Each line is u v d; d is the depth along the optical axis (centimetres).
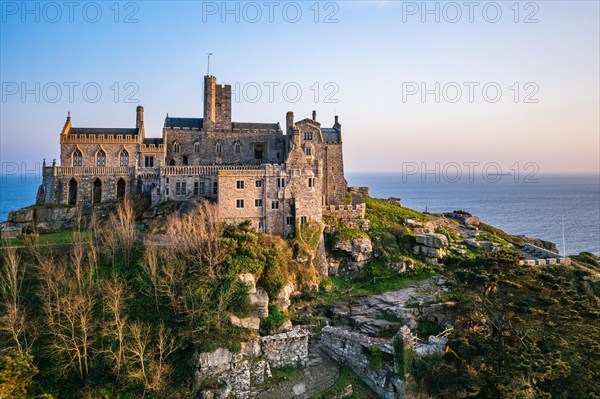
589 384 5147
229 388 6259
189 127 11600
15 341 6288
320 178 9731
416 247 10100
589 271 9488
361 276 9575
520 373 4984
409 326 7488
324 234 9944
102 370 6134
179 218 8881
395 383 6319
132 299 7094
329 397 6397
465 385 5784
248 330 6869
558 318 5572
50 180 10450
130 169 10594
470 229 12412
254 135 11756
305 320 7862
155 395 6012
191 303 6844
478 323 7369
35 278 7438
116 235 8175
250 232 8612
